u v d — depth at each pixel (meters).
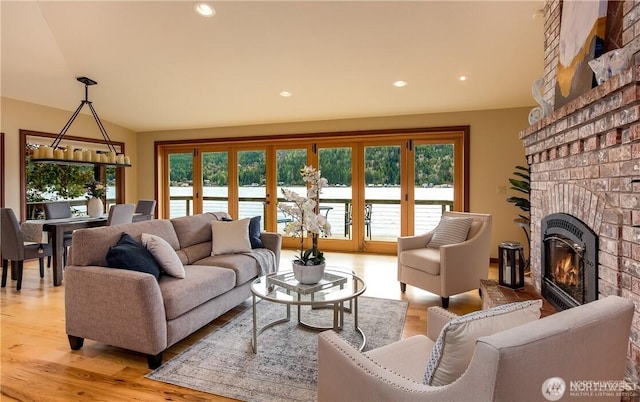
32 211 5.36
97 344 2.54
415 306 3.33
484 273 3.54
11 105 4.96
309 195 2.53
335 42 3.51
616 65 1.61
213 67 4.13
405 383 1.09
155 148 6.86
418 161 5.55
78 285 2.36
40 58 3.99
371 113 5.46
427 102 4.92
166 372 2.16
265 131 6.18
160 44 3.69
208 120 6.07
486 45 3.44
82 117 5.87
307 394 1.93
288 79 4.36
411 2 2.90
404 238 3.78
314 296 2.32
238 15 3.17
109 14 3.26
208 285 2.64
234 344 2.54
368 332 2.73
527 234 4.62
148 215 5.52
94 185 5.13
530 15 2.98
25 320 2.96
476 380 0.82
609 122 1.69
